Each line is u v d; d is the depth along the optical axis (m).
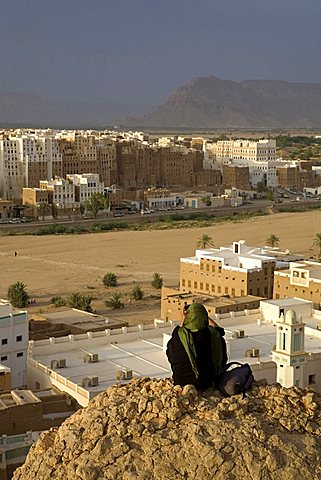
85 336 82.12
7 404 58.50
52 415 61.03
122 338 84.12
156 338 85.88
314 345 79.31
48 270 176.62
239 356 77.38
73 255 197.00
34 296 148.12
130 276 169.00
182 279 131.12
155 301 143.25
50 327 94.62
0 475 54.81
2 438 55.59
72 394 66.12
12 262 186.88
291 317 54.31
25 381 75.69
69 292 151.88
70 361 76.62
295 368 54.09
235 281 122.56
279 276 115.50
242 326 91.12
